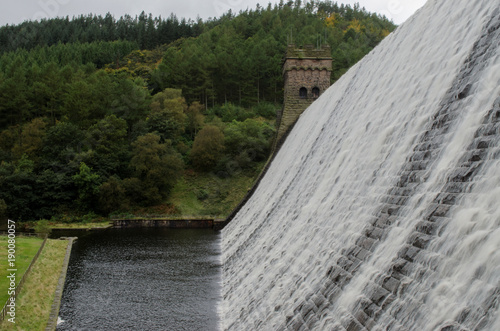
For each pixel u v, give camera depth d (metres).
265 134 94.88
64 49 172.38
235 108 118.00
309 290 21.00
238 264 38.94
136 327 28.34
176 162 84.62
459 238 12.58
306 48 76.12
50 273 40.75
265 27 178.00
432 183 16.09
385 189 19.86
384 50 33.66
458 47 20.08
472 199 13.16
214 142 91.31
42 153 90.00
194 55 127.69
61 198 81.56
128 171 89.56
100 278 39.97
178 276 40.47
